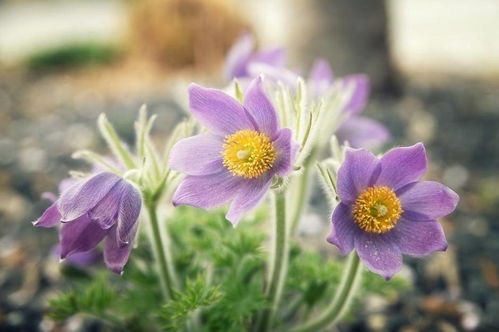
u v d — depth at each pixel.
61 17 4.00
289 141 0.43
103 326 0.65
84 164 1.12
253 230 0.56
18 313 0.67
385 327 0.65
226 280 0.51
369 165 0.44
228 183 0.45
